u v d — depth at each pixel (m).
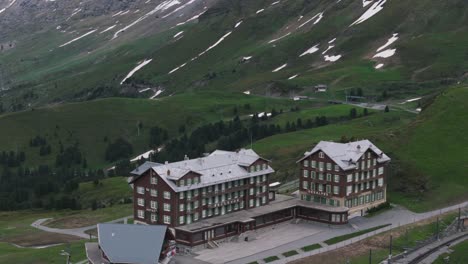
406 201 194.12
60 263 160.12
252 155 185.62
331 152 184.88
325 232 172.88
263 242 165.38
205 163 176.88
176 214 162.75
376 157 189.25
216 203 172.25
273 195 190.50
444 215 180.38
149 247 144.12
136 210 172.25
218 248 161.00
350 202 183.62
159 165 174.62
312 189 188.50
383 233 168.62
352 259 152.12
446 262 151.25
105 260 145.12
